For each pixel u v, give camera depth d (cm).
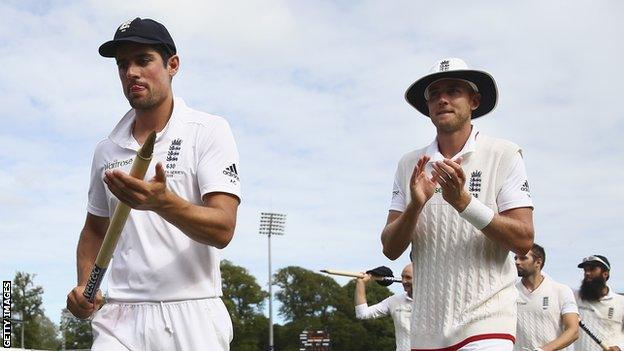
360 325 7969
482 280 471
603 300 1027
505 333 469
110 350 385
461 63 482
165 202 328
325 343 7706
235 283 7988
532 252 835
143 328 383
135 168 312
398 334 962
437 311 479
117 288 393
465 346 466
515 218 469
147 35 381
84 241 434
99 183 424
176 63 404
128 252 390
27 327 8438
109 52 393
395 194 524
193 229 348
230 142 392
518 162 484
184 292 383
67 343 9125
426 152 509
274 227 5409
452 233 479
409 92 516
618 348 944
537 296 842
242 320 7906
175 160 389
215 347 386
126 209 336
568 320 829
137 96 385
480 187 480
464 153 486
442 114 486
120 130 412
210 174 382
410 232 473
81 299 400
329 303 8150
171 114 399
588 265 1028
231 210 377
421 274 491
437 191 488
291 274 8238
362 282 1016
